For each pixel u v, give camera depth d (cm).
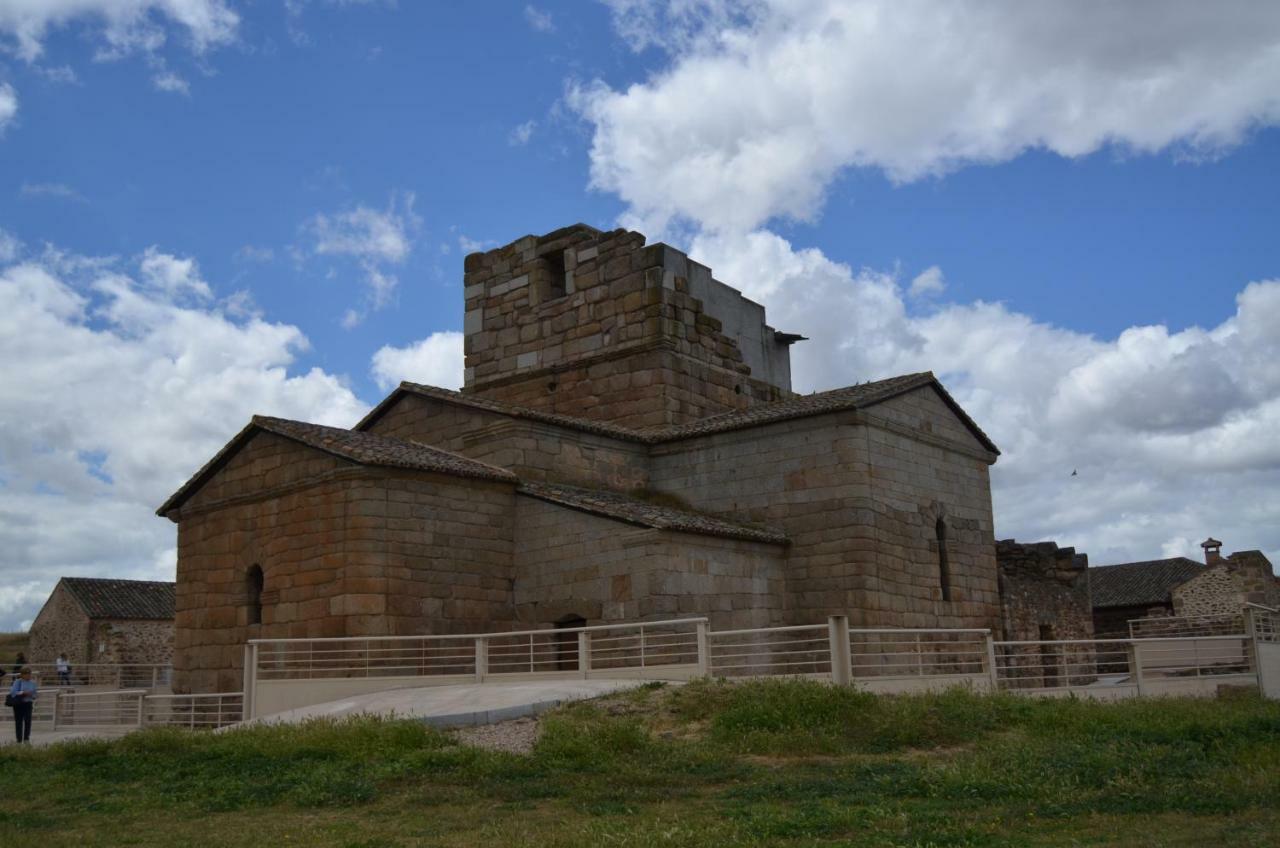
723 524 2798
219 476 2884
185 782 1502
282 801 1355
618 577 2592
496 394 3838
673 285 3541
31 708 2375
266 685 2388
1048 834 1066
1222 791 1223
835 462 2895
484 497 2766
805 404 3073
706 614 2625
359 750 1580
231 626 2784
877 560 2866
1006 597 3431
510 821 1193
